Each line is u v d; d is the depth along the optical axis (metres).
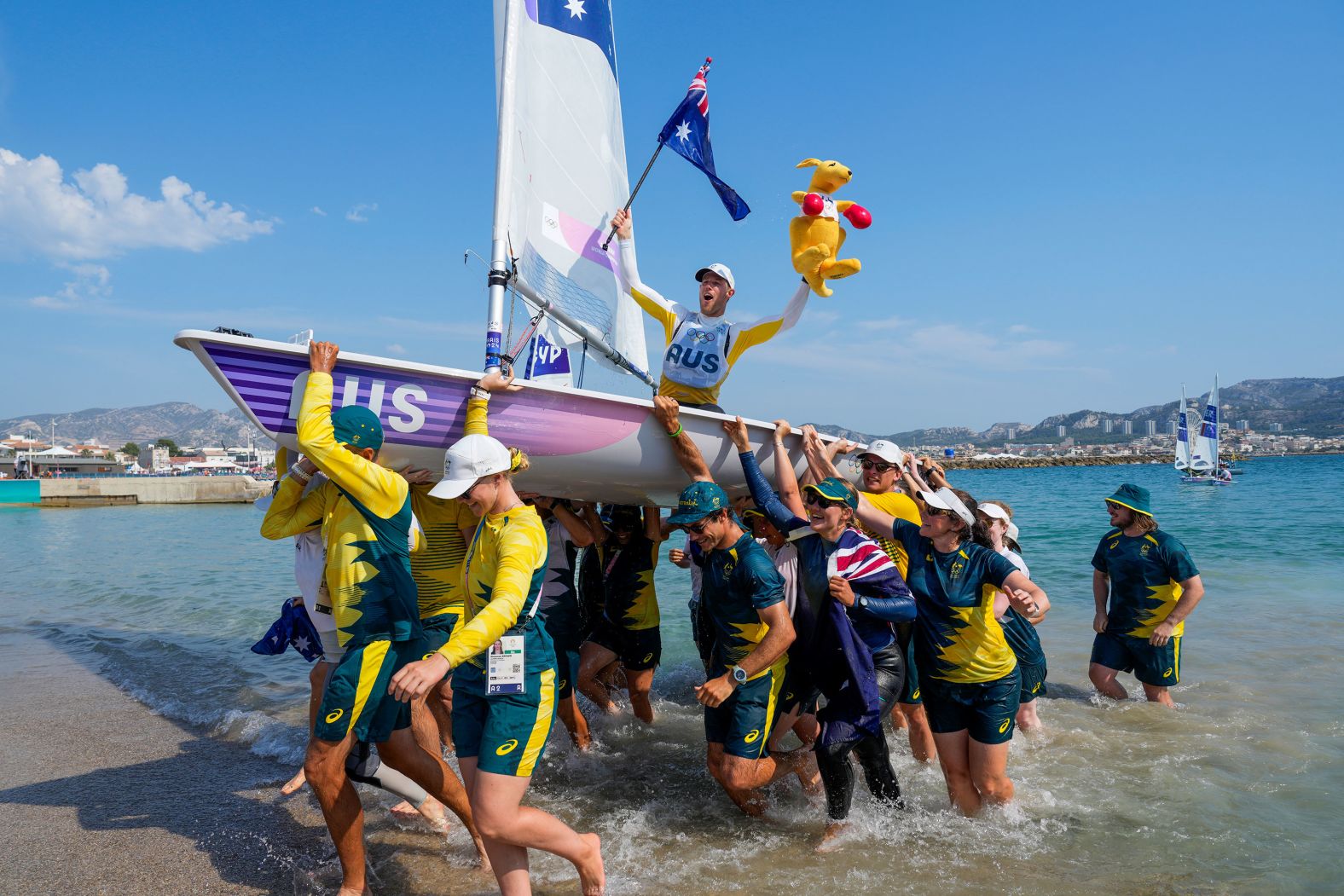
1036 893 3.06
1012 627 4.91
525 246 5.23
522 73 5.20
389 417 3.78
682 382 5.55
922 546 3.80
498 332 4.74
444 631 4.41
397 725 3.21
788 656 3.90
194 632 9.04
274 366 3.52
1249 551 14.63
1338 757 4.50
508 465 2.91
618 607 5.39
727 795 4.25
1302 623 8.22
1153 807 3.87
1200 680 6.23
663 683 6.79
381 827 3.80
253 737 5.12
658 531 5.38
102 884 3.19
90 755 4.83
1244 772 4.31
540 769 4.66
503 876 2.74
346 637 2.97
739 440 4.54
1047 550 15.51
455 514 4.39
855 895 3.07
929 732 4.66
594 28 5.80
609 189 6.03
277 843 3.59
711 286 5.48
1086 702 5.78
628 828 3.77
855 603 3.64
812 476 5.49
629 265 6.24
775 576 3.49
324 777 2.92
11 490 47.66
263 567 15.57
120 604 11.22
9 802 4.08
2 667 7.36
